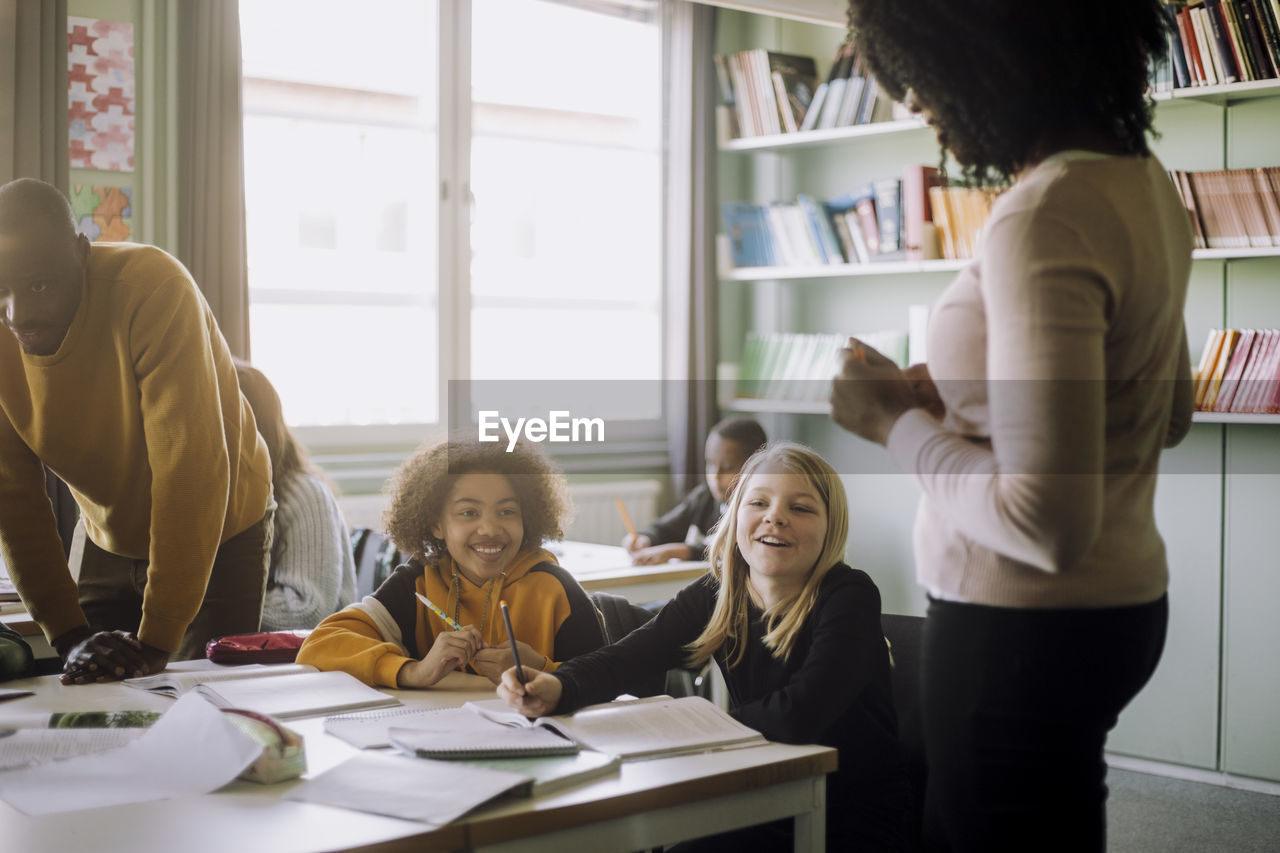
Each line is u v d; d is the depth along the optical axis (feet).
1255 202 10.98
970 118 3.66
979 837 3.68
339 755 4.41
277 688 5.44
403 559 9.50
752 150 15.85
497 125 14.71
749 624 5.63
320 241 13.52
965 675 3.60
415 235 14.08
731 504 5.71
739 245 15.52
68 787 3.99
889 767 5.43
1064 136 3.61
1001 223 3.40
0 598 7.95
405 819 3.67
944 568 3.65
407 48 13.89
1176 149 11.74
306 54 13.32
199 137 11.68
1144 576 3.54
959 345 3.63
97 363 6.07
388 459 13.64
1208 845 9.58
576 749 4.32
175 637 5.85
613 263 15.83
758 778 4.26
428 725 4.71
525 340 15.12
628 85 15.78
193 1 11.68
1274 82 10.62
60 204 5.76
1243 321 11.37
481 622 6.40
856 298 14.98
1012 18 3.47
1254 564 11.28
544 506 6.61
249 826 3.62
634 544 12.25
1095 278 3.27
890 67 3.78
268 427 8.50
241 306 11.89
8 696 5.27
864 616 5.23
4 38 10.45
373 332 13.89
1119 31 3.56
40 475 6.36
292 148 13.29
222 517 6.02
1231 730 11.41
